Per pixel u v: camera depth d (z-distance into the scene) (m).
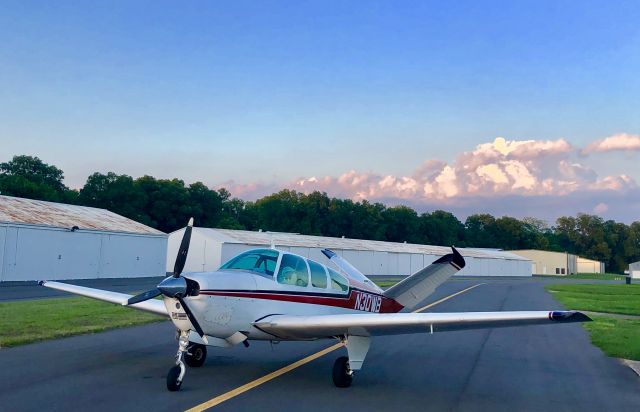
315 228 108.44
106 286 26.30
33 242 29.52
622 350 11.87
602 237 152.00
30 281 28.30
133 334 11.92
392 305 10.45
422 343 12.52
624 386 8.39
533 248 139.50
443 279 9.72
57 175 77.44
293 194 119.00
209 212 82.00
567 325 16.89
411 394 7.52
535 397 7.55
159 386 7.27
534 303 26.62
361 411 6.51
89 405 6.23
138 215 72.00
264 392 7.25
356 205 115.00
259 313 7.84
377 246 68.81
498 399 7.38
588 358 11.01
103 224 35.94
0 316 13.42
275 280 8.20
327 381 8.14
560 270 112.25
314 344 11.51
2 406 6.07
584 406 7.11
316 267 8.91
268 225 107.00
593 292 39.44
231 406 6.46
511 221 140.25
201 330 7.23
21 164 73.81
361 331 7.70
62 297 19.58
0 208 30.95
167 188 76.88
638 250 151.12
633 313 22.42
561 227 158.75
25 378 7.43
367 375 8.80
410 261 71.12
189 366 8.74
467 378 8.76
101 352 9.66
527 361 10.55
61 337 11.12
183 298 7.16
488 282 55.16
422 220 121.94
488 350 11.80
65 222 32.72
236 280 7.68
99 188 73.19
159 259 39.38
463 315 7.22
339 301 9.06
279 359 9.72
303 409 6.47
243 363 9.23
